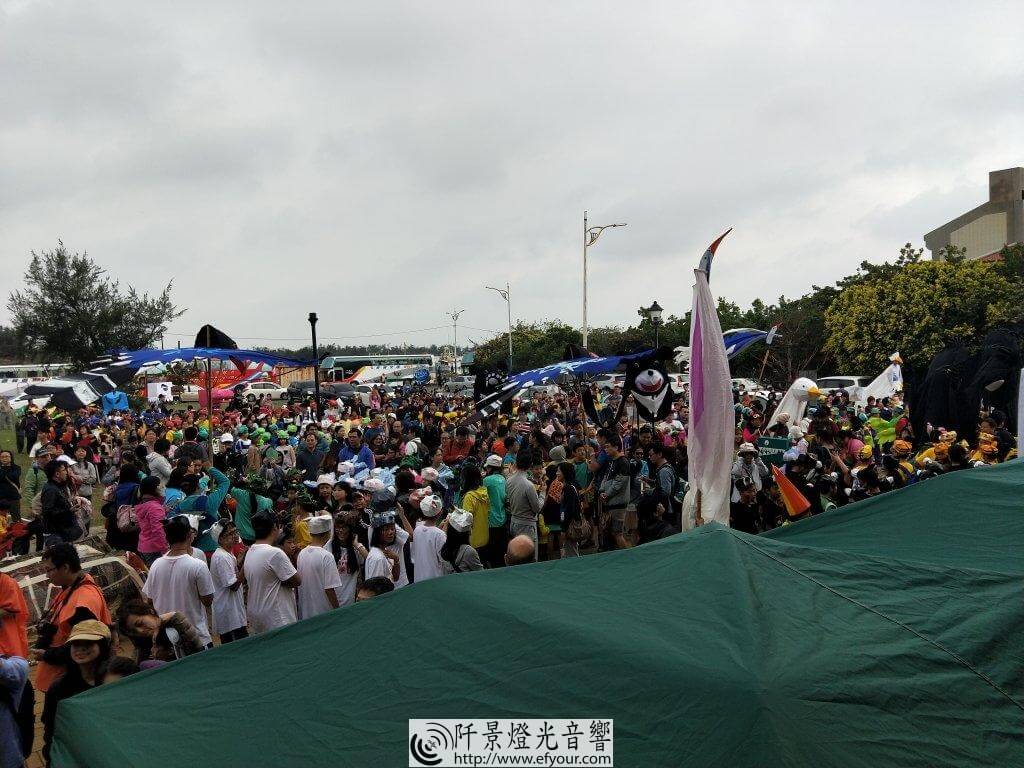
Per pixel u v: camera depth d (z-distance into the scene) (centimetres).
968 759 332
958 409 1556
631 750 319
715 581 394
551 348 6356
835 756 312
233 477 1317
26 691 588
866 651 359
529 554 671
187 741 359
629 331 5466
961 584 437
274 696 376
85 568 894
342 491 932
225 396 4609
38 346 3956
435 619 391
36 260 3956
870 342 4278
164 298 4131
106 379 1270
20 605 618
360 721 354
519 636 368
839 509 665
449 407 3094
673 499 1083
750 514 1021
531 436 1588
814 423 1416
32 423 2503
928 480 679
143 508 905
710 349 803
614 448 1148
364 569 831
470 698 350
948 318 4128
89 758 358
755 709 314
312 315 2269
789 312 5075
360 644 392
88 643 527
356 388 5397
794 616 378
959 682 361
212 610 783
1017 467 704
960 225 6244
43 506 1114
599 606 386
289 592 742
